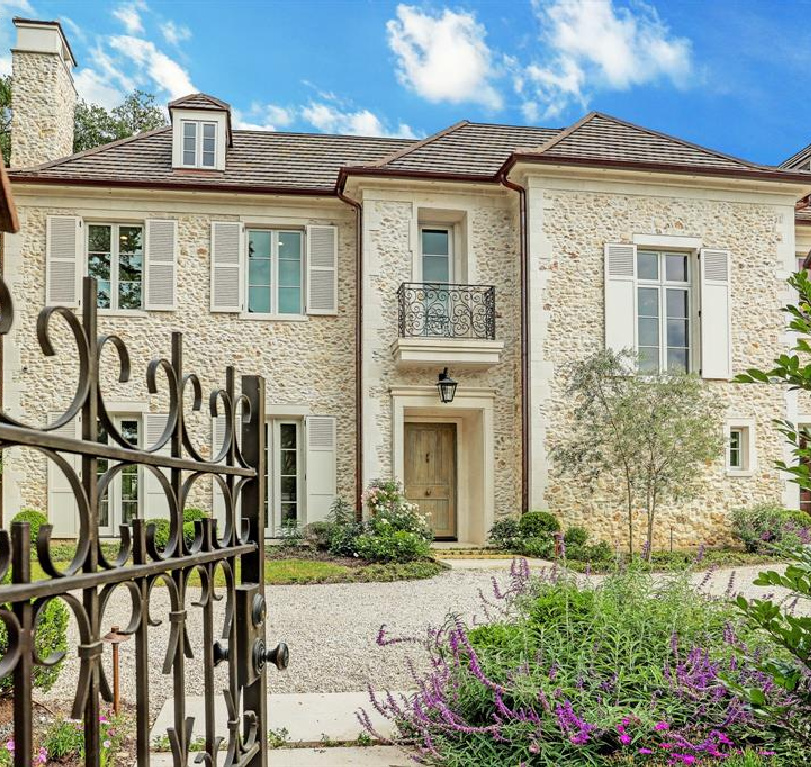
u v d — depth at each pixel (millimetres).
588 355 12750
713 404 11977
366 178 13062
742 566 10555
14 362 12945
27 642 1166
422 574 9766
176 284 13516
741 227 13508
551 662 3660
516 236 13477
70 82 15367
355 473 13562
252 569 2441
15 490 12773
